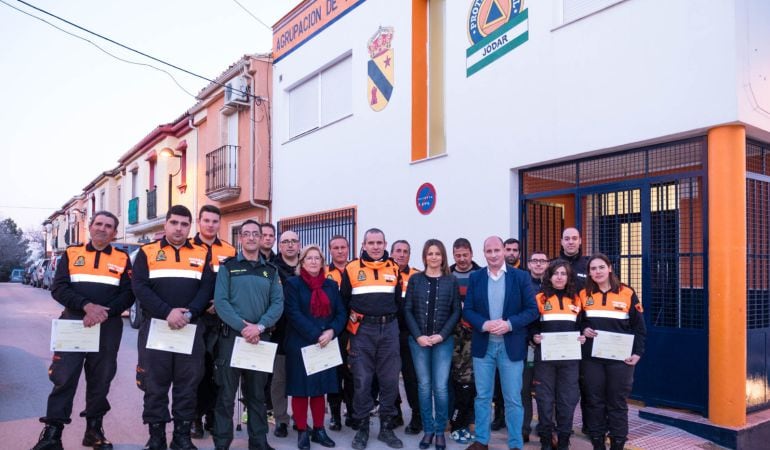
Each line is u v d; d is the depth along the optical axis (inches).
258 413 182.9
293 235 227.3
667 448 187.2
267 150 506.9
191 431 199.5
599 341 175.0
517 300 183.6
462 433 201.9
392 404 196.2
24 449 181.6
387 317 194.2
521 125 267.6
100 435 185.2
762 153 223.8
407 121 340.5
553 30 252.7
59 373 172.7
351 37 394.9
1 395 252.4
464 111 300.4
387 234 354.0
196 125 642.2
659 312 219.9
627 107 224.5
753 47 199.5
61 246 1640.0
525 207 273.3
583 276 198.5
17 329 479.8
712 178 201.2
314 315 187.8
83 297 177.0
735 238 196.9
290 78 469.7
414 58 338.3
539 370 184.9
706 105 200.2
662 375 216.4
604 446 181.0
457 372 204.5
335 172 409.1
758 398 208.1
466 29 301.4
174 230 180.1
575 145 243.3
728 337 195.3
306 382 186.4
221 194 534.3
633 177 231.3
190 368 177.8
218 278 179.6
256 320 179.5
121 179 1015.6
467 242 219.9
